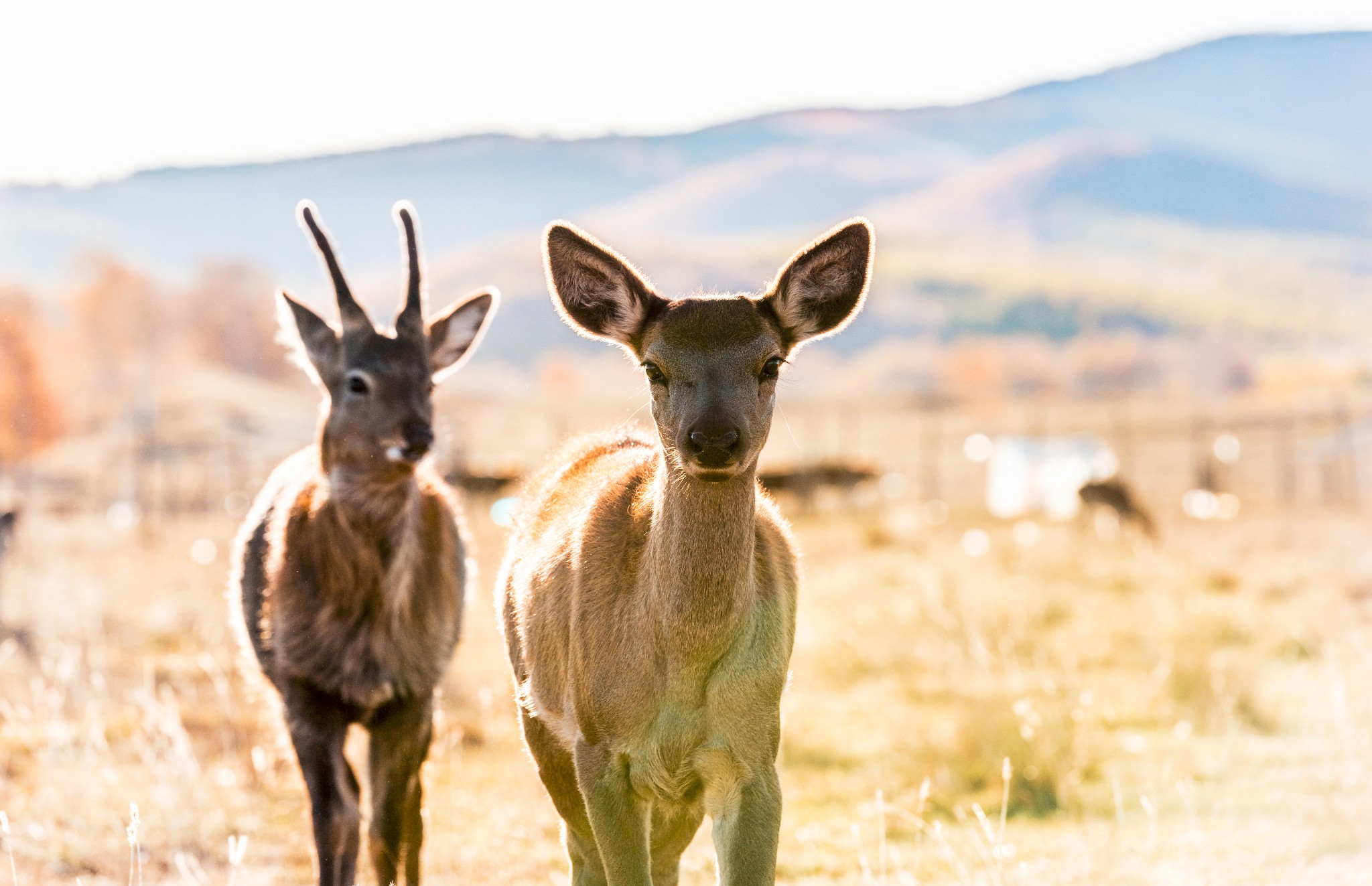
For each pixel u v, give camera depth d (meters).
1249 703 35.12
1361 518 104.75
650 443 22.11
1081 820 27.80
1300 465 161.50
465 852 26.02
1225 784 28.98
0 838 26.00
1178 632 46.16
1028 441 191.00
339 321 25.20
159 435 172.50
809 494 116.94
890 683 40.84
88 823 26.98
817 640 46.22
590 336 18.17
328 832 22.03
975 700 33.91
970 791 30.25
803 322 18.00
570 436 23.73
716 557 16.39
